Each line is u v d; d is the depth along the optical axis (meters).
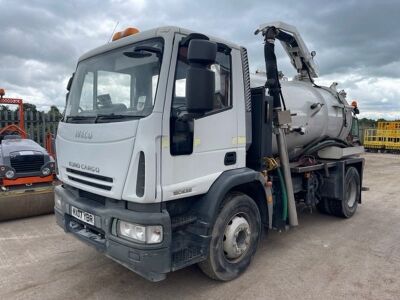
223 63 3.62
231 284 3.75
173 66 3.06
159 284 3.73
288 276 3.95
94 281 3.78
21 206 5.76
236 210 3.75
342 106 6.48
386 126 23.25
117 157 3.07
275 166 4.41
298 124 5.31
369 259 4.46
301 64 6.30
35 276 3.88
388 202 7.94
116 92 3.39
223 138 3.59
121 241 3.00
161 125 2.95
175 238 3.31
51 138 8.30
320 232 5.58
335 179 6.09
